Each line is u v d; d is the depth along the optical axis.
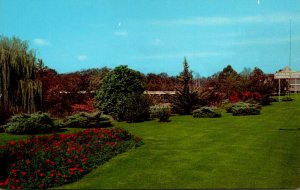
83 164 12.10
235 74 47.06
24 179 10.73
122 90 26.30
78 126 22.19
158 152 14.55
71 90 30.98
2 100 23.88
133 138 17.05
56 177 10.70
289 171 11.59
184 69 29.69
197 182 10.45
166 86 45.28
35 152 13.19
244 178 10.83
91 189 9.92
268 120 24.72
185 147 15.50
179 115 28.53
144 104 25.30
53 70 39.28
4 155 12.64
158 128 21.56
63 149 13.77
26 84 24.25
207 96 30.58
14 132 19.62
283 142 16.39
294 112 29.98
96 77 36.09
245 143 16.19
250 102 33.78
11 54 24.23
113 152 14.30
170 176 11.10
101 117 22.55
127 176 11.16
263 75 51.19
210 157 13.53
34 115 20.66
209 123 23.45
